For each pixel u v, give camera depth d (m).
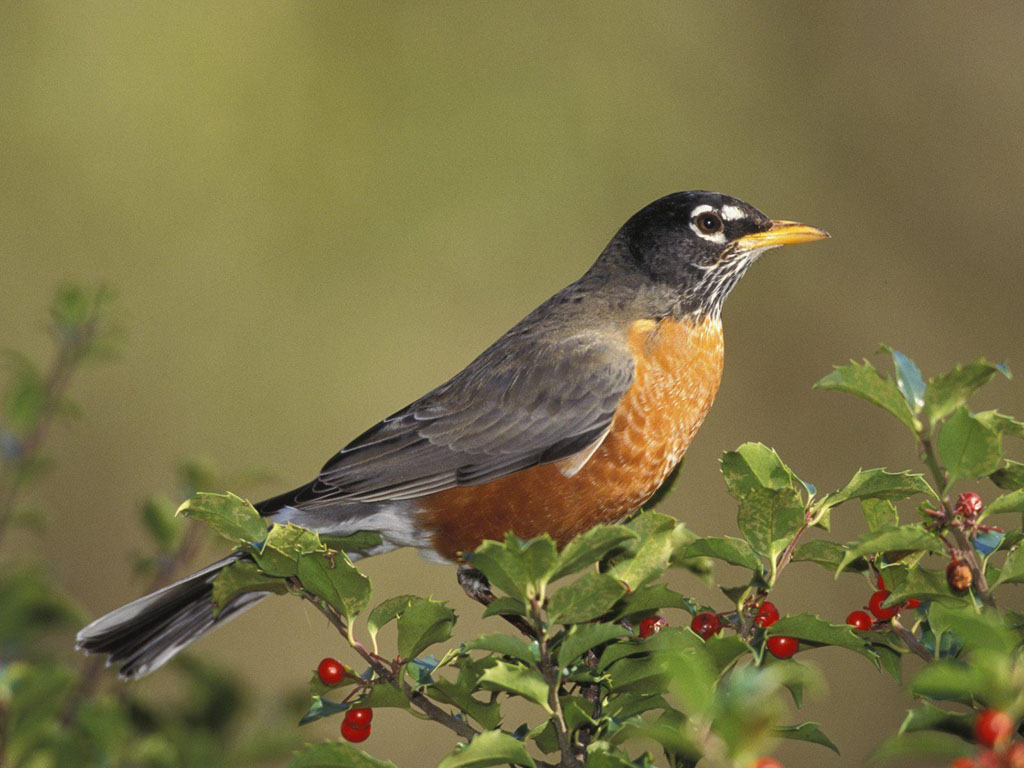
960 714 3.09
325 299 15.14
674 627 3.75
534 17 16.16
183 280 15.00
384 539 6.73
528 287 15.31
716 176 15.62
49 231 14.99
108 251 15.02
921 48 15.87
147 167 15.37
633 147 15.75
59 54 15.48
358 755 3.33
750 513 4.01
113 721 5.24
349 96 15.76
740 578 10.90
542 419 6.50
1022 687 2.64
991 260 14.91
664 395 6.58
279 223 15.41
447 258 15.41
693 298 6.88
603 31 16.16
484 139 15.77
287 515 6.71
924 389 3.85
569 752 3.61
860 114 15.73
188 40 15.68
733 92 15.97
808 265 14.82
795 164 15.62
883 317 14.60
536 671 3.58
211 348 14.70
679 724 3.54
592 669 4.27
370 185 15.48
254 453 14.33
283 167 15.58
